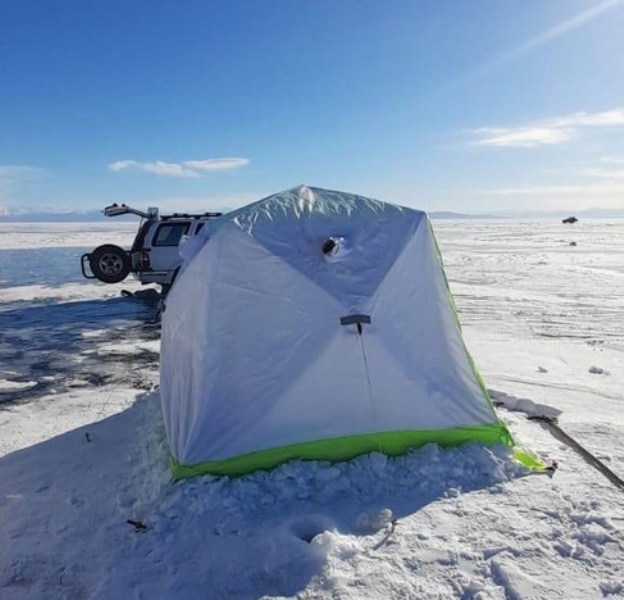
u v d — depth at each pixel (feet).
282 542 10.21
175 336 16.08
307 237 14.66
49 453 14.79
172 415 14.58
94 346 27.45
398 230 15.03
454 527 10.69
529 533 10.39
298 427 12.98
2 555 10.46
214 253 14.40
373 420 13.28
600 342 27.48
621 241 122.83
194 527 10.98
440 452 13.43
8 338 29.19
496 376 21.22
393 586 9.07
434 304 14.61
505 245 111.86
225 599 9.04
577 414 16.89
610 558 9.61
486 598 8.73
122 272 42.19
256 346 13.47
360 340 13.46
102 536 10.93
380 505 11.60
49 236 160.15
